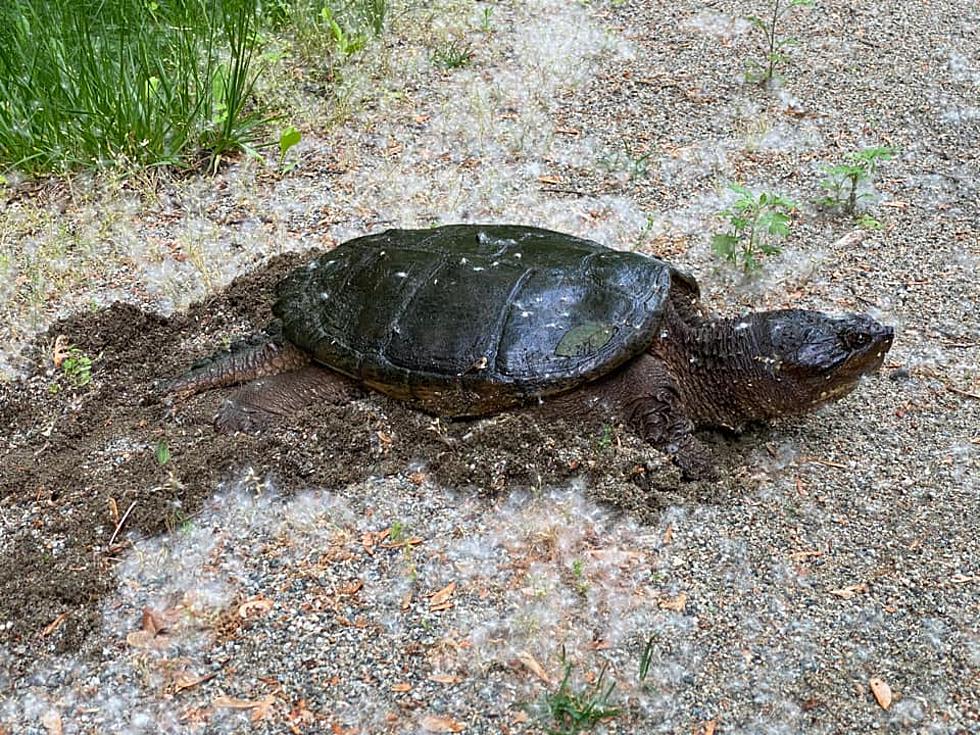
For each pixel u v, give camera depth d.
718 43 1.50
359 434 0.84
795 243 1.09
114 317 1.01
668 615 0.71
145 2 1.45
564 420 0.83
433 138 1.31
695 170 1.23
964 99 1.32
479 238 0.90
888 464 0.83
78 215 1.18
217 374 0.90
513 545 0.76
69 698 0.68
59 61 1.31
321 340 0.87
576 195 1.19
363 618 0.72
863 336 0.81
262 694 0.68
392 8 1.61
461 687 0.67
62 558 0.77
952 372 0.92
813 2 1.59
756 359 0.82
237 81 1.32
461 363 0.82
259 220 1.18
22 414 0.91
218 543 0.77
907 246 1.08
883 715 0.65
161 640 0.71
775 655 0.69
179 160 1.27
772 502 0.79
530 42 1.53
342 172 1.26
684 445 0.81
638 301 0.82
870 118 1.30
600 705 0.66
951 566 0.74
